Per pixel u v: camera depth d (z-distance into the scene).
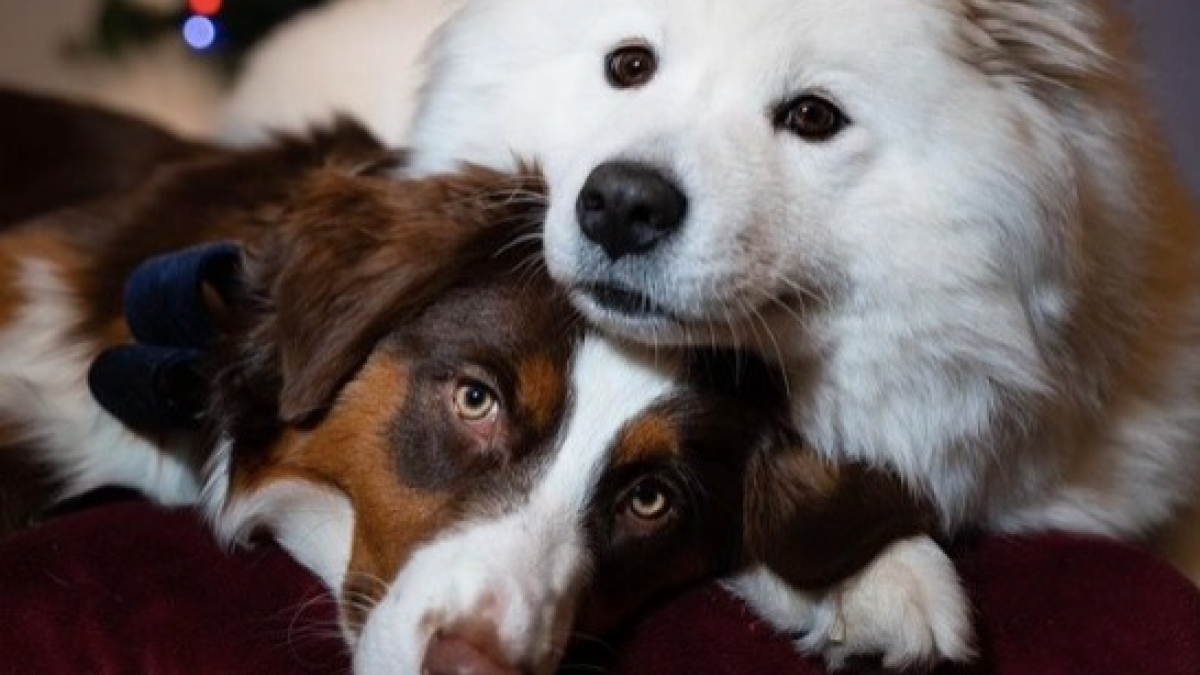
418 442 0.89
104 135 1.21
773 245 0.87
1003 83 0.89
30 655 0.88
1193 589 0.92
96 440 1.00
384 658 0.85
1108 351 0.95
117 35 1.43
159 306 0.94
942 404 0.91
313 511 0.93
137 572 0.91
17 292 1.03
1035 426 0.93
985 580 0.93
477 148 0.94
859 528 0.90
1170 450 1.00
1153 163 0.99
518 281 0.89
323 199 0.92
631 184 0.84
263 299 0.94
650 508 0.89
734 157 0.86
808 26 0.87
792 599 0.92
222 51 1.39
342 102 1.26
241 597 0.92
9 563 0.90
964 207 0.88
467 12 0.96
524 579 0.85
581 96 0.91
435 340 0.89
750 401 0.91
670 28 0.88
